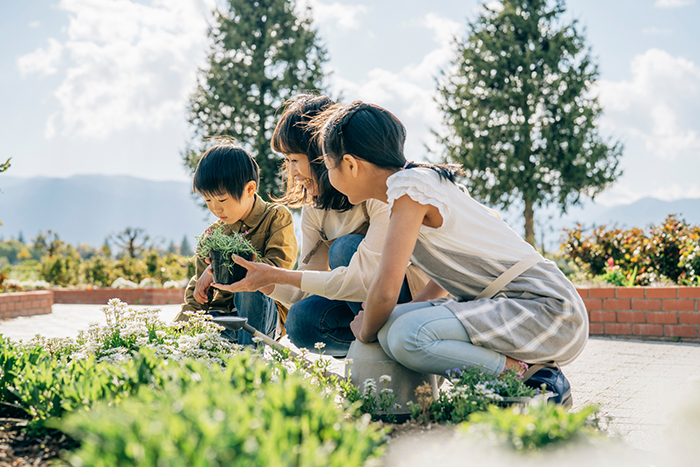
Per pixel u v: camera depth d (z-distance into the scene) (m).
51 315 9.29
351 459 1.09
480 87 18.83
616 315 5.98
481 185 18.59
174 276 17.05
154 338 2.50
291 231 3.06
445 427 1.73
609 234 9.51
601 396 3.02
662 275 8.09
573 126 18.25
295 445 1.10
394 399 2.12
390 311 2.08
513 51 18.53
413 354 2.06
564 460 1.27
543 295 2.16
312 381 2.12
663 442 2.14
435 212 2.09
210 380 1.52
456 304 2.14
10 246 79.31
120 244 19.27
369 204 2.58
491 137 18.45
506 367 2.09
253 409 1.27
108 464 0.97
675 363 4.14
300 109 2.61
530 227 18.47
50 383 1.72
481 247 2.18
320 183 2.58
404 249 2.02
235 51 19.80
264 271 2.42
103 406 1.32
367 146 2.14
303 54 19.61
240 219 3.03
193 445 0.98
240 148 3.01
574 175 18.00
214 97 19.38
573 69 18.53
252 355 2.09
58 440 1.58
